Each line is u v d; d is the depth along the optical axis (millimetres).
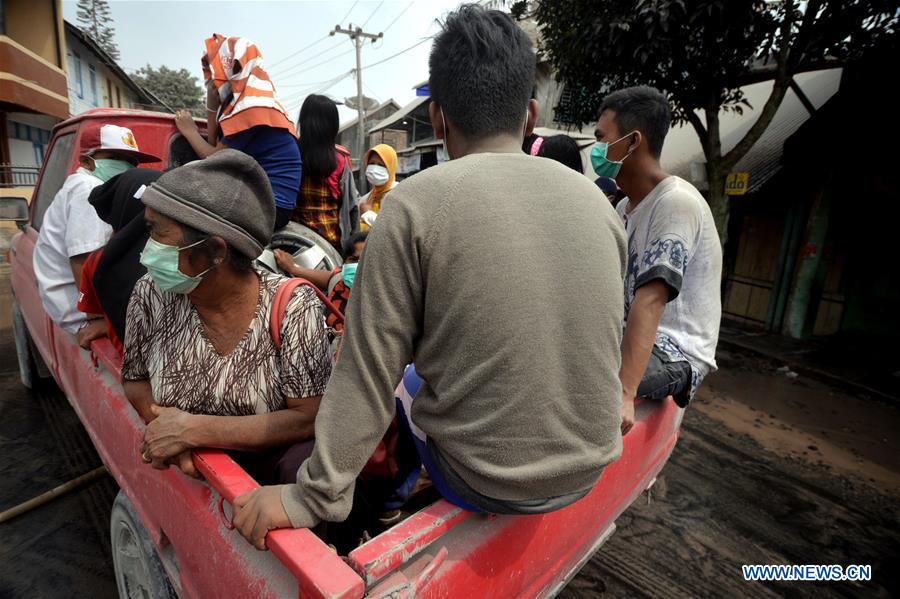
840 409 4836
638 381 1646
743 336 7090
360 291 974
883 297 6699
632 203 2156
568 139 2551
